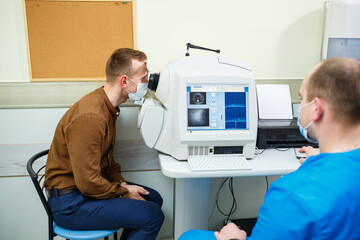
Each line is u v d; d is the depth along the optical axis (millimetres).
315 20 1918
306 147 1511
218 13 1808
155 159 1926
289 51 1939
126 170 1908
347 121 679
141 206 1352
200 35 1819
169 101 1443
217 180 2059
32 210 1903
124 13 1719
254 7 1839
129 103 1807
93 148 1250
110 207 1308
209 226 2145
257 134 1584
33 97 1733
